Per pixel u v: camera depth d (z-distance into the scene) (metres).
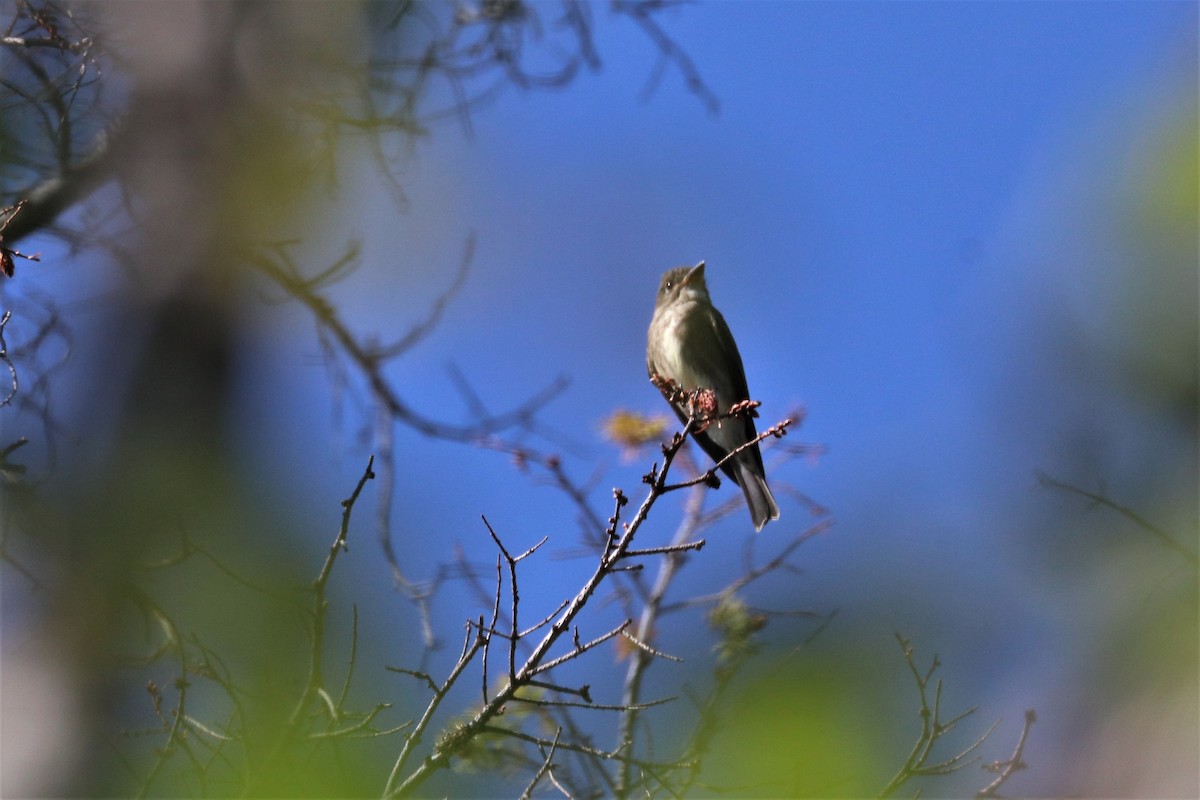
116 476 7.16
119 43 9.32
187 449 7.39
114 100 9.61
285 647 6.34
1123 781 5.69
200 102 9.19
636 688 9.21
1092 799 5.75
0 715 6.87
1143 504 7.08
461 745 7.09
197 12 9.41
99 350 8.39
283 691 6.23
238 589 6.41
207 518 6.74
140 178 9.05
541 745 7.59
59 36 9.35
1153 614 6.24
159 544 6.77
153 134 9.12
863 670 7.00
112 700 7.00
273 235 9.40
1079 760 6.06
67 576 7.02
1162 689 5.88
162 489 6.89
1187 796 5.39
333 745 5.91
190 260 8.77
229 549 6.53
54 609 7.01
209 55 9.34
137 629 7.10
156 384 8.09
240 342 8.64
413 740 6.71
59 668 6.95
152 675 7.34
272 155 9.30
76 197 9.26
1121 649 6.22
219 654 6.27
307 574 6.54
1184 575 6.40
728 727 6.68
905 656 7.24
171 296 8.61
